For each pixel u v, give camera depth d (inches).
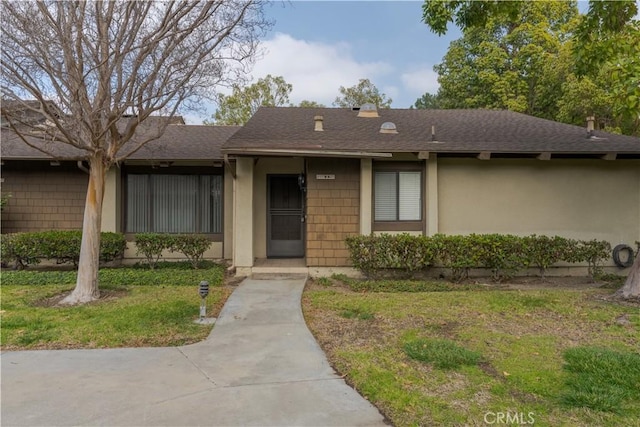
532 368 144.6
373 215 346.6
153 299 250.2
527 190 356.2
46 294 260.8
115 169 389.7
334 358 157.8
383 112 485.4
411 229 350.3
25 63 220.8
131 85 238.5
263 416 112.1
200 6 244.4
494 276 329.1
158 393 126.5
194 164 402.3
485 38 837.8
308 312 227.3
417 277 338.6
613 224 358.0
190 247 355.9
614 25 259.0
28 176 390.3
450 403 119.2
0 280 302.4
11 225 388.2
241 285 298.4
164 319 207.0
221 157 379.9
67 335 181.8
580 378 134.5
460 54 858.8
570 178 357.7
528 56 778.8
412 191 352.2
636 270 253.0
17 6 213.9
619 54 261.4
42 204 390.6
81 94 229.3
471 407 117.0
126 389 129.3
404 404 118.3
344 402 121.0
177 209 413.1
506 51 830.5
